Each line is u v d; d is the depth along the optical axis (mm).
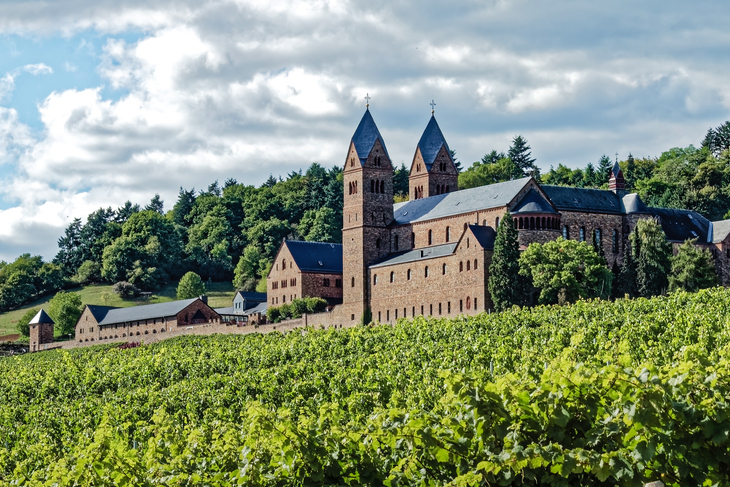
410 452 28047
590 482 25125
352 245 150625
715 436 23188
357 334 85562
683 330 62062
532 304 119438
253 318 180625
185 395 71375
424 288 136750
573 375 24781
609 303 86312
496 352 63219
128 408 69562
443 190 161750
